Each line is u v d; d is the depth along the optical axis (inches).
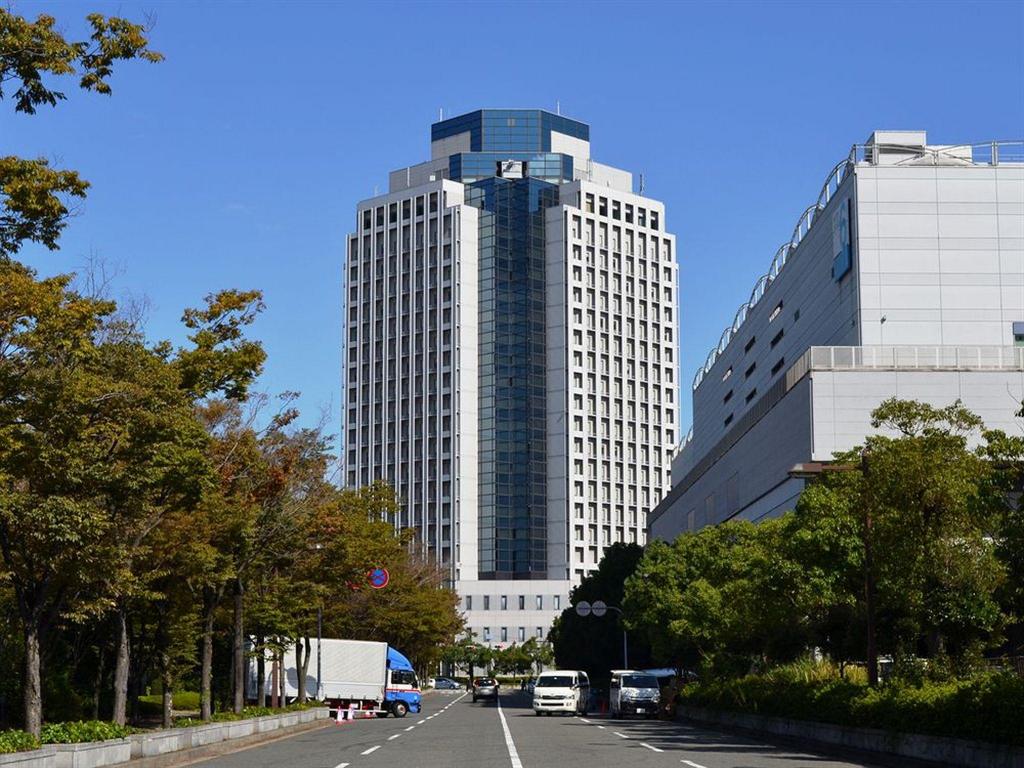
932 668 1207.6
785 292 3356.3
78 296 879.1
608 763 956.0
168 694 1387.8
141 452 935.7
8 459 846.5
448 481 6259.8
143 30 678.5
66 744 839.7
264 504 1535.4
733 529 2224.4
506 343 6323.8
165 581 1309.1
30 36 645.9
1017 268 2701.8
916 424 1261.1
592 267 6520.7
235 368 1136.8
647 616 2479.1
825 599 1374.3
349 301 6756.9
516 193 6441.9
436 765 936.3
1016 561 924.0
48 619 968.3
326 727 1807.3
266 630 1873.8
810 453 2454.5
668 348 6875.0
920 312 2687.0
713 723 1780.3
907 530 1173.1
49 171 711.1
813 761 1004.6
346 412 6678.2
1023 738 782.5
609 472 6491.1
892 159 2780.5
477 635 6161.4
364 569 2000.5
